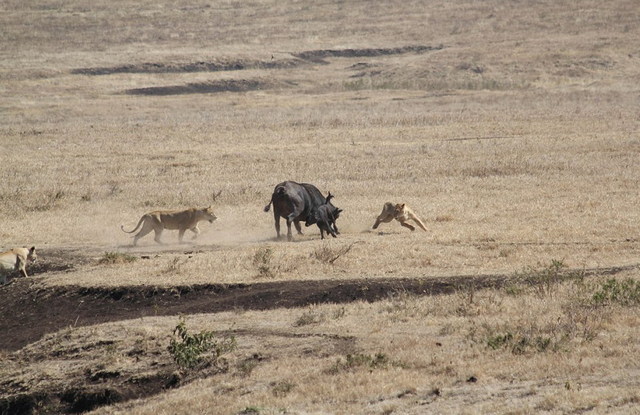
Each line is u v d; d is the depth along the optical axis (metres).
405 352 27.05
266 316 33.53
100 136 98.38
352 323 31.52
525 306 32.25
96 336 32.56
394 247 43.91
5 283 41.41
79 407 28.06
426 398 22.78
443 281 37.00
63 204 63.19
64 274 41.81
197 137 96.75
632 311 30.44
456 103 124.38
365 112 115.50
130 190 68.50
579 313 30.22
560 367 23.92
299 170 76.19
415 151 84.38
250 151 86.69
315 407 22.97
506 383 23.25
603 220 50.44
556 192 61.91
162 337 31.61
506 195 61.53
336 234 49.97
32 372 30.28
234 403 24.36
